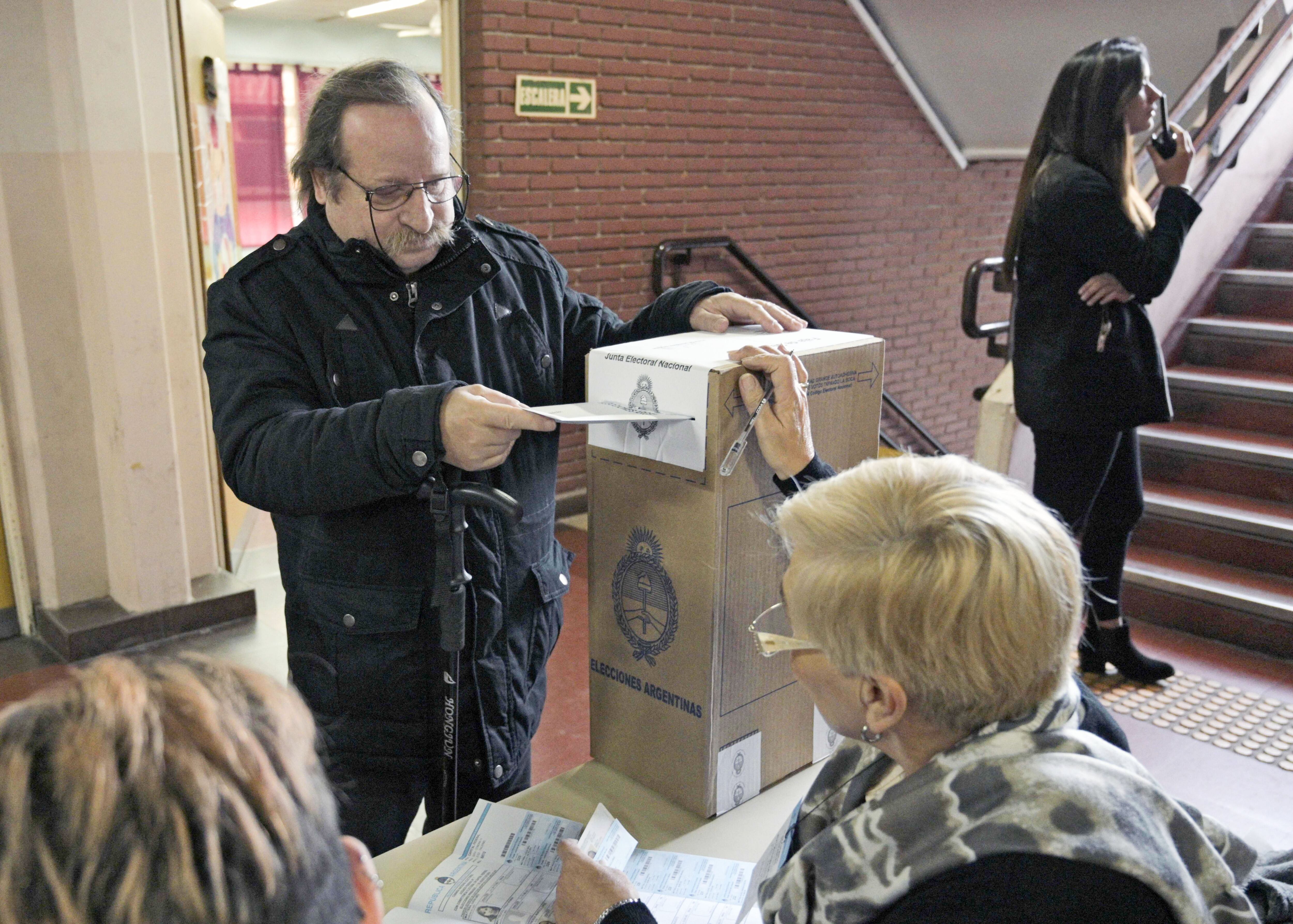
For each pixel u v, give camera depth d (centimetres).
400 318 130
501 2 392
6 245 284
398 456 107
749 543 108
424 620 129
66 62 274
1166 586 306
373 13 838
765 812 117
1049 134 237
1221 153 347
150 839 40
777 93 501
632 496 113
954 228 621
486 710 135
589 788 121
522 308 141
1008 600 69
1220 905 75
